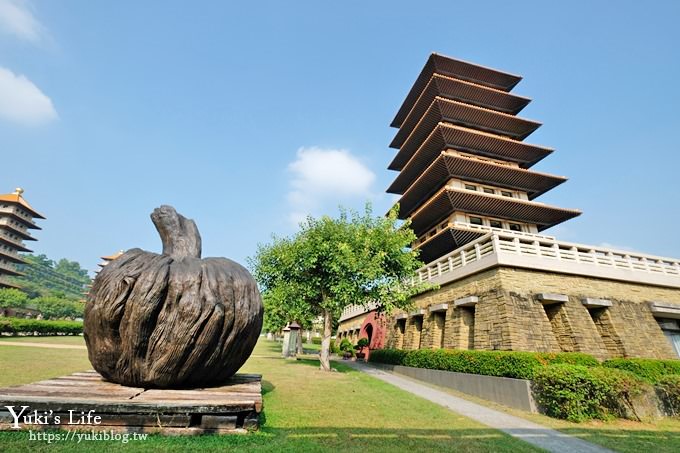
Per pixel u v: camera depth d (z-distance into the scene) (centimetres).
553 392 942
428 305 1984
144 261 631
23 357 1311
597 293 1575
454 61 3738
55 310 6384
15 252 6347
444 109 3350
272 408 751
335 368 1720
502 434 713
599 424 883
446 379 1366
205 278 642
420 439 619
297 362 1905
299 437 570
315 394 946
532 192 3481
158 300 592
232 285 670
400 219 4075
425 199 3575
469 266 1628
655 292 1725
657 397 1015
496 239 1491
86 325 602
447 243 2977
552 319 1499
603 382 930
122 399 514
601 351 1396
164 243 776
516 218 3222
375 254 1580
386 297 1558
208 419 525
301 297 1620
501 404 1083
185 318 594
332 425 664
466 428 738
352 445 550
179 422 511
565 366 984
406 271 1672
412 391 1210
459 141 3256
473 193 2842
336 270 1465
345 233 1616
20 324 2725
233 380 775
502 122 3566
